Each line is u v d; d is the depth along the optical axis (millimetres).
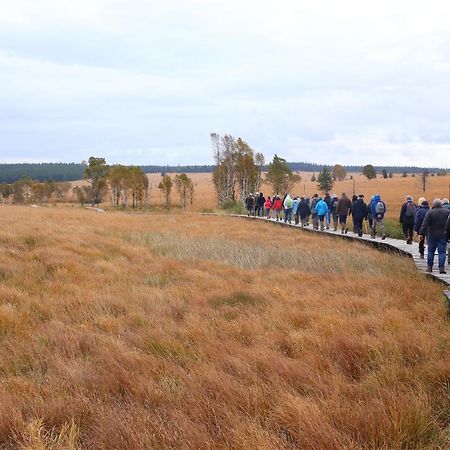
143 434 3430
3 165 195625
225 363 4988
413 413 3645
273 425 3664
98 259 12648
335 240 20828
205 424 3658
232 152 65312
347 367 4938
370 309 7266
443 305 7535
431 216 10781
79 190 79000
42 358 5238
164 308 7520
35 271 10477
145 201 77812
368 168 129750
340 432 3422
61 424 3734
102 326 6602
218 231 25031
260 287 9266
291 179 82688
